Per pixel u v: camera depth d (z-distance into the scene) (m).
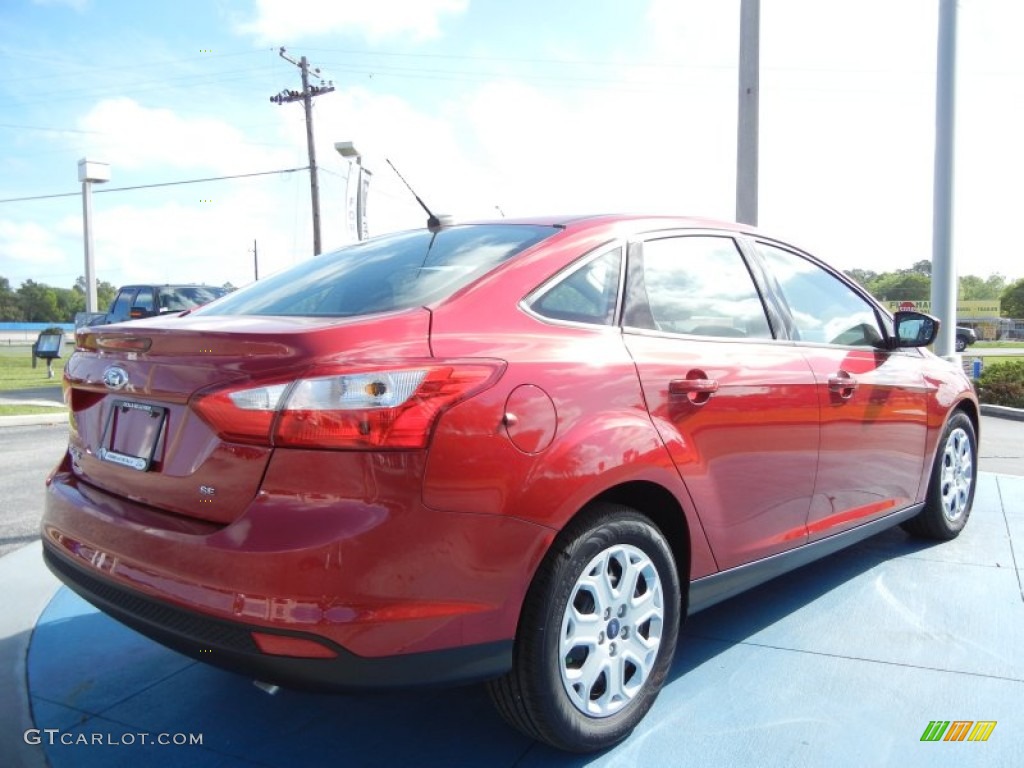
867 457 3.94
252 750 2.73
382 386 2.19
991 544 4.92
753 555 3.26
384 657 2.16
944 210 11.13
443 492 2.22
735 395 3.11
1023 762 2.62
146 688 3.15
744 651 3.45
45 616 3.82
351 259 3.36
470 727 2.88
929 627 3.68
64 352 34.38
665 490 2.82
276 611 2.10
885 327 4.39
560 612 2.48
